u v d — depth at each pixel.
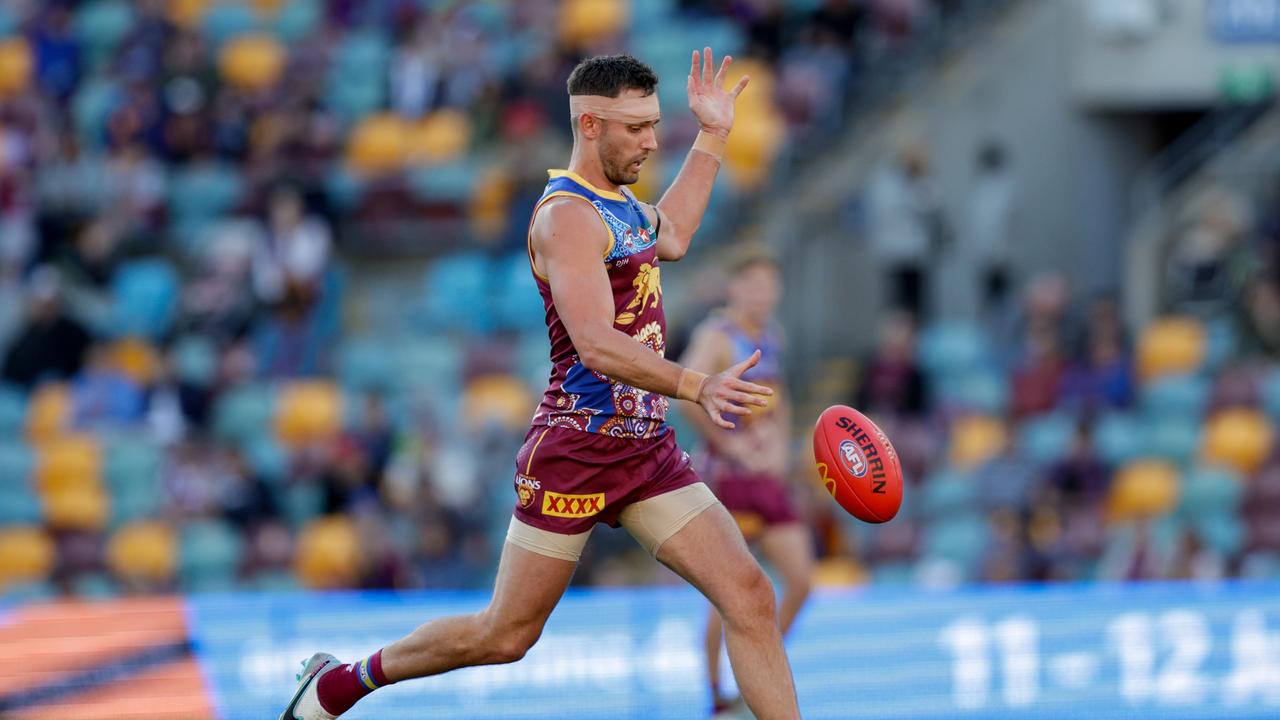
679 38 55.66
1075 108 52.41
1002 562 36.94
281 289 48.62
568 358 15.81
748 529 22.81
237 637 24.45
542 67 54.62
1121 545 37.41
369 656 16.97
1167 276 49.69
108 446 45.34
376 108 58.12
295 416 46.38
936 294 49.28
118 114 56.31
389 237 53.22
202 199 54.09
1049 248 51.69
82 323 48.59
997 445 41.56
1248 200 49.12
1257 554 39.16
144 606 25.05
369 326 52.62
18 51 64.06
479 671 23.42
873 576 39.59
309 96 55.78
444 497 38.97
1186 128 56.00
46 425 46.84
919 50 52.22
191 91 56.31
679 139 51.12
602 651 24.12
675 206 16.97
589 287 15.08
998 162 50.84
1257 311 45.22
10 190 54.16
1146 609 24.39
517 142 52.16
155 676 23.47
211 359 48.50
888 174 48.28
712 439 22.70
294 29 63.94
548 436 15.84
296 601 25.17
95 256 52.16
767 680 15.75
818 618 24.94
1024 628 24.34
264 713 22.27
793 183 49.62
